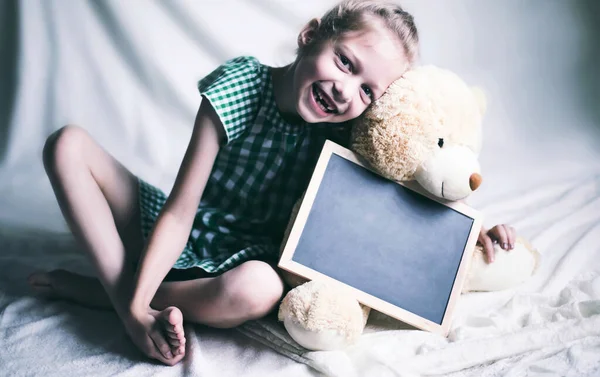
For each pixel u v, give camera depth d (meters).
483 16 2.40
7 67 1.94
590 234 1.60
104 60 2.01
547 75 2.43
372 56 1.15
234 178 1.31
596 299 1.26
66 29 1.96
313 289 1.12
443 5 2.37
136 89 2.04
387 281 1.23
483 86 2.39
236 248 1.31
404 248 1.25
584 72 2.44
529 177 2.07
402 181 1.25
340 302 1.11
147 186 1.36
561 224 1.67
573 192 1.90
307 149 1.29
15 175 1.84
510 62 2.42
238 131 1.24
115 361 1.12
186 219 1.18
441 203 1.28
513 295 1.35
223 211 1.33
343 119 1.20
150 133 2.01
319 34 1.20
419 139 1.17
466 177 1.20
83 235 1.19
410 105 1.17
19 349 1.13
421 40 2.36
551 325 1.17
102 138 1.99
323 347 1.12
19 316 1.23
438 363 1.11
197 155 1.20
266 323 1.19
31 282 1.28
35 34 1.93
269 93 1.26
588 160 2.23
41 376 1.06
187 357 1.13
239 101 1.22
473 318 1.27
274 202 1.32
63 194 1.18
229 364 1.12
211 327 1.23
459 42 2.39
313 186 1.21
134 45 2.02
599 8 2.43
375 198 1.24
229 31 2.12
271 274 1.15
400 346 1.17
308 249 1.20
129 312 1.13
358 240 1.22
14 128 1.93
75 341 1.17
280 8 2.16
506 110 2.38
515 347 1.14
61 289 1.28
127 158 1.96
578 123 2.38
